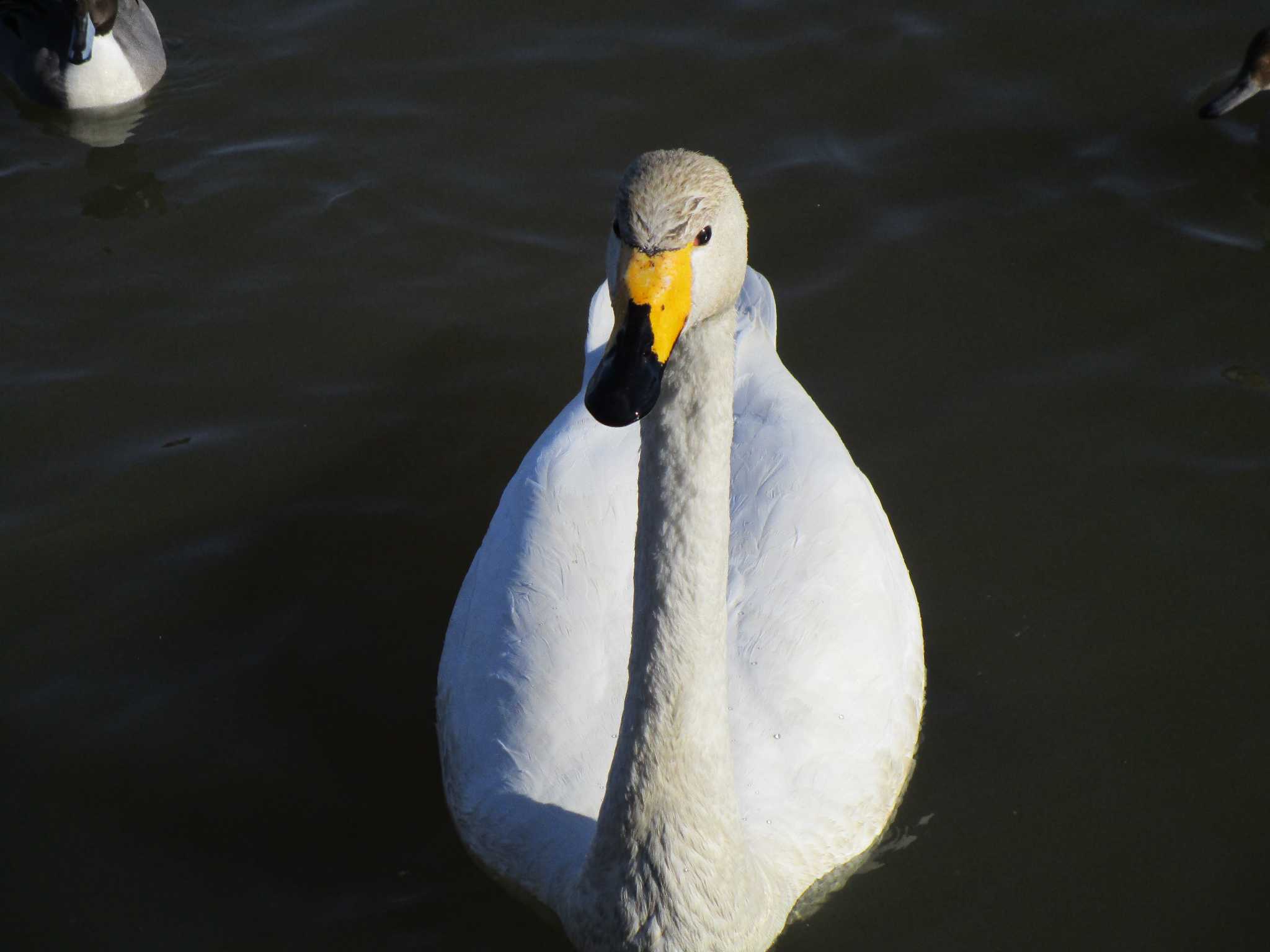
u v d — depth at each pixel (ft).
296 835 32.17
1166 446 40.11
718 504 23.47
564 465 33.88
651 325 20.49
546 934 29.99
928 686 34.96
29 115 52.31
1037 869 31.30
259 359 43.04
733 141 49.55
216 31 54.60
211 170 49.11
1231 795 32.50
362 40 53.78
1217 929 30.07
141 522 38.63
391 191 48.14
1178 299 44.45
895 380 42.24
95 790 32.83
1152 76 51.96
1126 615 36.24
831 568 32.32
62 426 40.88
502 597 32.32
